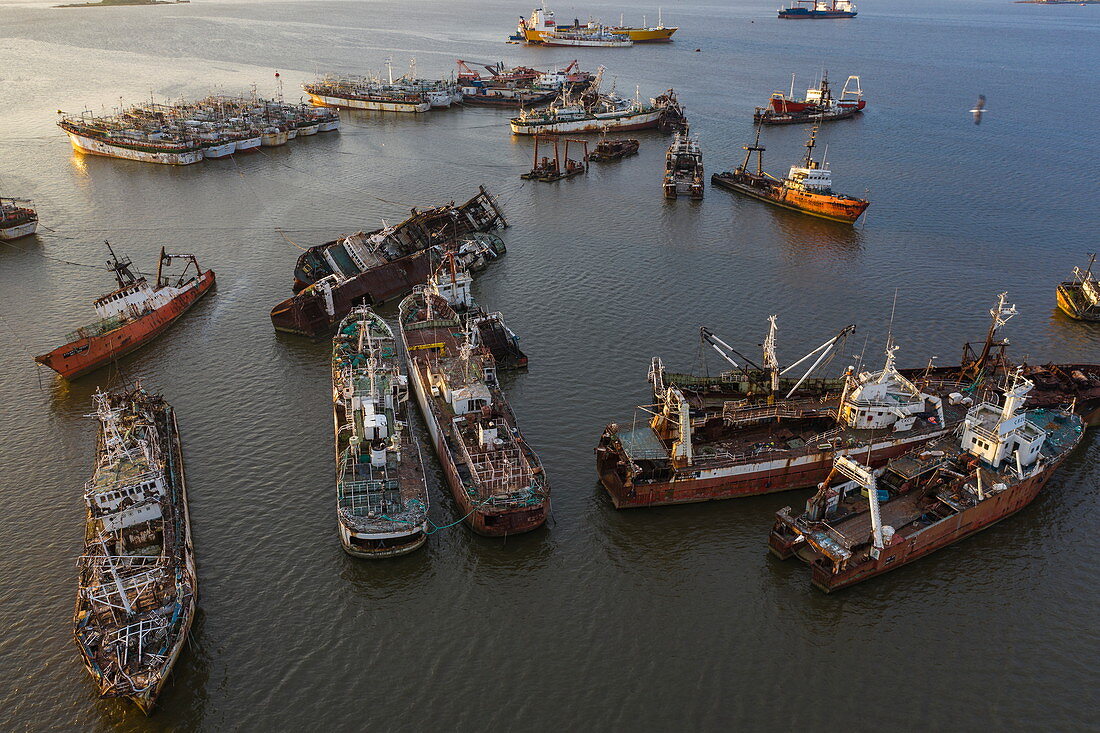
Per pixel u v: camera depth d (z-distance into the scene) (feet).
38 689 212.02
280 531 272.51
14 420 338.34
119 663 205.36
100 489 249.34
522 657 225.76
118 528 252.62
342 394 328.70
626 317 443.73
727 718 208.85
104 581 231.71
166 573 234.79
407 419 321.11
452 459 287.28
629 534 277.03
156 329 412.36
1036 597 252.62
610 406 352.69
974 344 416.46
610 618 240.73
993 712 213.05
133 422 297.33
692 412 311.47
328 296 419.95
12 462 309.01
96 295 462.19
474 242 517.96
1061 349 416.46
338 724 204.23
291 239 554.46
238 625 233.76
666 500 289.33
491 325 392.88
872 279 500.74
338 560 260.62
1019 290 485.97
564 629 236.22
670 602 247.70
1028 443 280.92
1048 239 569.23
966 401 327.88
